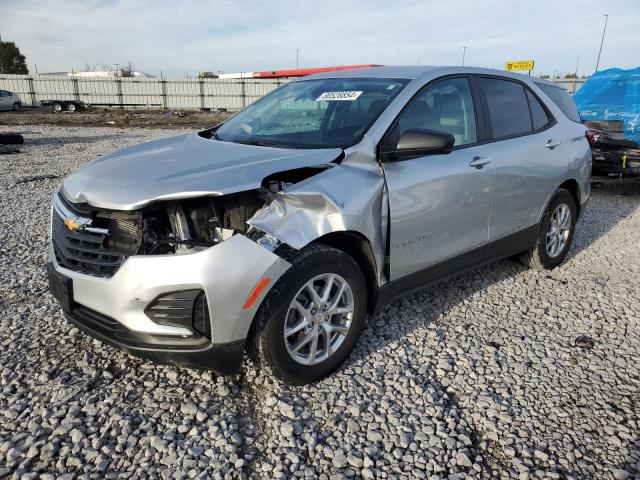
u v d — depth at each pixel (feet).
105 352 10.87
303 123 11.85
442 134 10.15
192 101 129.90
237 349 8.82
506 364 10.95
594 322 12.95
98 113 106.32
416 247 11.30
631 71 27.94
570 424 9.12
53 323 12.09
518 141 13.93
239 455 8.15
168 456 8.05
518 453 8.43
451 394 9.89
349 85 12.57
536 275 16.01
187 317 8.55
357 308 10.27
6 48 227.61
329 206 9.40
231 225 9.26
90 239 9.11
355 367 10.63
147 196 8.51
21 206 23.43
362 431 8.80
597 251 18.53
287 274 9.00
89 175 9.93
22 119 84.89
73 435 8.36
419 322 12.66
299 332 9.68
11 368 10.24
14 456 7.93
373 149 10.45
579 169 16.24
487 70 13.99
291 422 8.93
